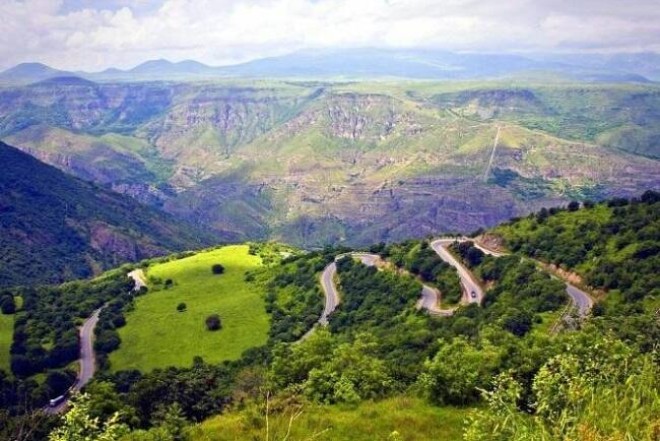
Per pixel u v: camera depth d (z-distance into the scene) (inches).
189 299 7765.8
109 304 7731.3
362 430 1215.6
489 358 1446.9
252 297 7623.0
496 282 5703.7
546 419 699.4
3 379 5270.7
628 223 5757.9
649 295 4205.2
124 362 6097.4
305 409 1416.1
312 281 7504.9
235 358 5772.6
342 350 1849.2
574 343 1208.2
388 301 6077.8
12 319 7352.4
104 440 984.9
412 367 1978.3
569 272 5477.4
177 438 1302.9
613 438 565.3
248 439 1216.8
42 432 1298.0
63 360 6146.7
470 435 776.3
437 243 7500.0
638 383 674.8
